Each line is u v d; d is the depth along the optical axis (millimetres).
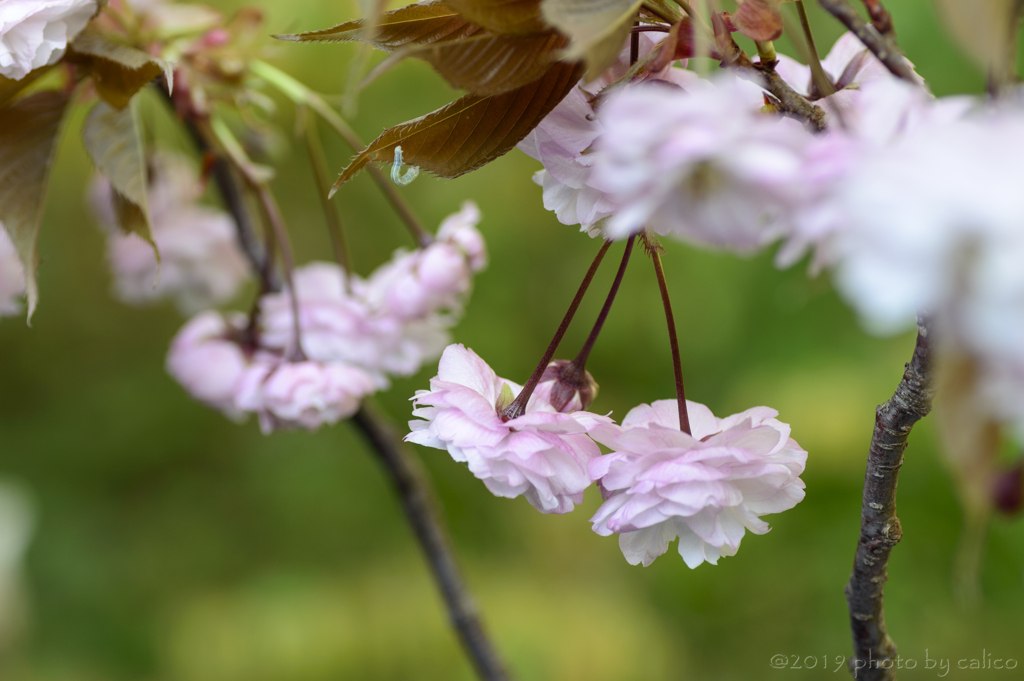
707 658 2027
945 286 627
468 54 734
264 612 2186
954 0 704
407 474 961
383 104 2031
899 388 755
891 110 700
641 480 754
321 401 868
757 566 1980
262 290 915
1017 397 687
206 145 924
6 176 822
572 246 2176
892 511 773
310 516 2357
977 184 594
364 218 2162
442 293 883
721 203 696
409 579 2256
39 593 2242
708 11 744
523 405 774
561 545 2305
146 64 822
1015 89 704
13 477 2377
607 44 717
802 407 1875
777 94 738
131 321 2525
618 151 687
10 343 2453
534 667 2006
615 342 2150
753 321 2055
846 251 670
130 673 2189
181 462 2508
